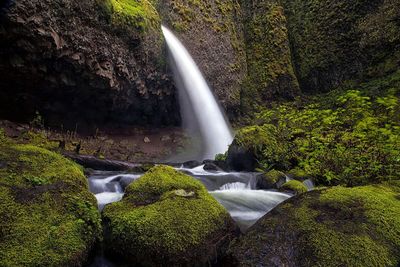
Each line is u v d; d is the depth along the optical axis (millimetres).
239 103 16141
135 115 11656
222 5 16844
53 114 9234
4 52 7258
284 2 18625
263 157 8211
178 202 3883
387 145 6215
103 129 10734
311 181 7070
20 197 3447
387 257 3383
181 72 13109
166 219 3594
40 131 8586
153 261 3336
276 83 17109
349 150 7039
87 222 3467
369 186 4926
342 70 15625
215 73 15180
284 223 3766
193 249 3428
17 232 3059
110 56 9602
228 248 3635
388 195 4512
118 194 5348
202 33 15078
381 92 11891
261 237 3637
